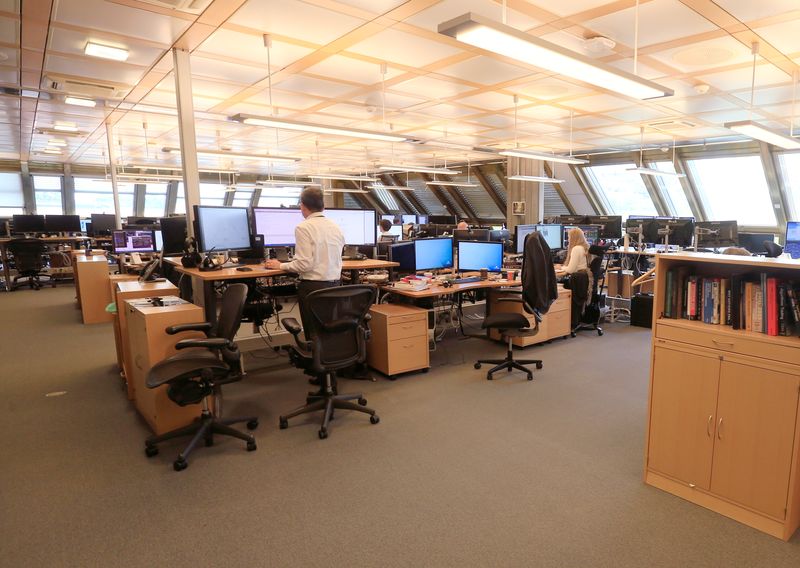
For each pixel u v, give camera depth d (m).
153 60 4.29
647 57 4.18
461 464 2.48
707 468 2.08
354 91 5.43
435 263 4.60
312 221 3.11
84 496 2.21
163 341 2.72
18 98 5.68
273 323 4.96
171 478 2.37
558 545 1.86
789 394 1.83
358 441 2.75
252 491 2.25
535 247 3.60
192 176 4.12
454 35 2.33
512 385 3.64
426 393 3.49
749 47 3.93
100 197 12.90
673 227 6.18
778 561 1.77
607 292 6.93
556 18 3.40
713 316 2.10
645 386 3.60
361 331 2.90
